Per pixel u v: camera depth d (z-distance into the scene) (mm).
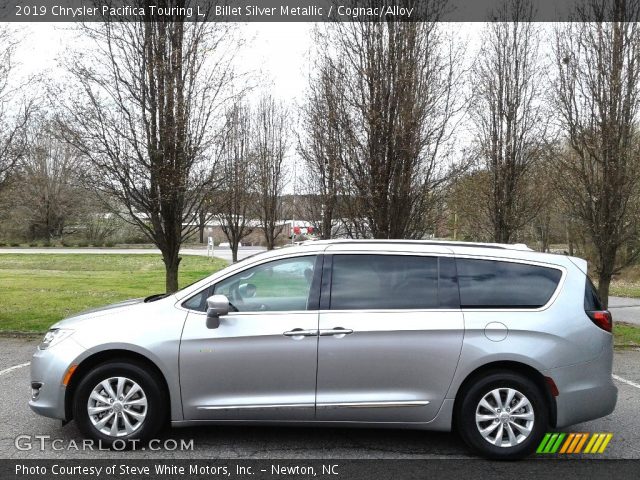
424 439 5199
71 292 16469
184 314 4852
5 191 11203
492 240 14602
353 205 10047
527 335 4727
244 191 20641
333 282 4922
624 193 10383
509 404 4715
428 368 4715
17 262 31078
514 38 12227
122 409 4773
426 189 9797
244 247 48094
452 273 4953
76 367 4754
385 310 4805
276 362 4707
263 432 5305
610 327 4941
